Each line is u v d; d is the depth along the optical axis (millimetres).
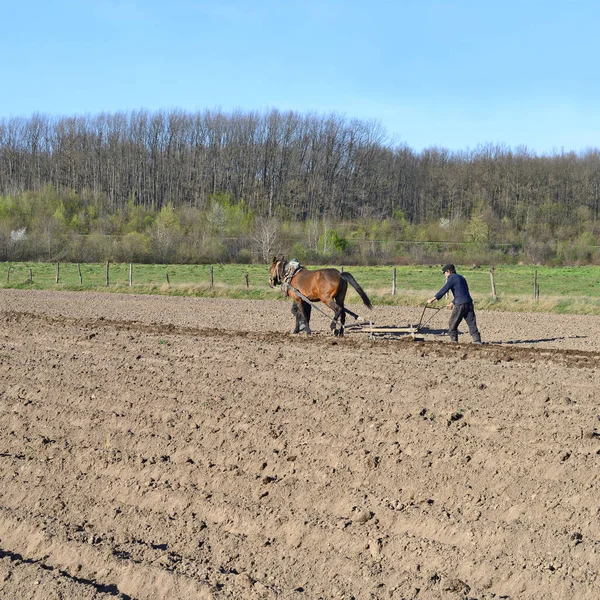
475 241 79688
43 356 15359
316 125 104188
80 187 103625
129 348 16234
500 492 7543
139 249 65438
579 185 103812
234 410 10641
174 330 19531
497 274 54438
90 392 12055
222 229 74625
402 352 15562
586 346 17453
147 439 9617
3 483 8602
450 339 18203
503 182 104938
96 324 20875
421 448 8781
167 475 8547
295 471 8430
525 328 21234
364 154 105500
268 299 31578
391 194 108438
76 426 10469
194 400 11266
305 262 66375
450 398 11000
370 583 6133
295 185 100562
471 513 7164
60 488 8414
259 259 67250
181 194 102062
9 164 106625
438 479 7926
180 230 72750
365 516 7188
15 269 53344
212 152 103438
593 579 5875
